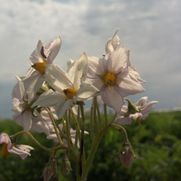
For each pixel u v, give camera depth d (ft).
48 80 0.39
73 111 0.42
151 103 0.43
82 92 0.38
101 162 1.36
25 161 1.49
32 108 0.42
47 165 0.40
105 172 1.35
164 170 1.31
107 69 0.39
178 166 1.31
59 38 0.40
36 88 0.40
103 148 1.37
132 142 1.43
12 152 0.42
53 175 0.39
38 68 0.40
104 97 0.39
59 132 0.42
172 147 1.52
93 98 0.39
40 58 0.40
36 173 1.48
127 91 0.39
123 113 0.42
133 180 1.33
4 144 0.42
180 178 1.31
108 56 0.39
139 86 0.39
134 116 0.42
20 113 0.42
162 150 1.40
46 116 0.42
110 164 1.35
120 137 1.37
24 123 0.42
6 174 1.47
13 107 0.42
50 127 0.42
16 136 0.43
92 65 0.40
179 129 1.89
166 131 1.87
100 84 0.39
